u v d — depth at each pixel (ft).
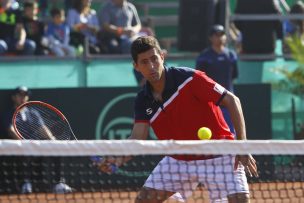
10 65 112.37
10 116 106.42
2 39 114.01
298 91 120.78
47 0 131.54
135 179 97.81
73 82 115.03
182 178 51.44
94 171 87.76
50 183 81.56
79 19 119.65
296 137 120.37
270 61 121.90
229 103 49.96
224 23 120.06
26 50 114.62
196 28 120.98
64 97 110.83
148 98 50.90
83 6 120.26
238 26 122.11
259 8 121.39
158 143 48.80
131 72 117.70
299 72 119.03
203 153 48.52
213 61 107.65
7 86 112.27
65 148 48.93
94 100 112.16
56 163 82.12
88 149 49.06
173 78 49.98
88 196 84.33
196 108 50.31
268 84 118.01
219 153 48.52
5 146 48.60
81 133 111.75
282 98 120.98
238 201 50.16
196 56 119.55
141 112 51.44
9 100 107.65
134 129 51.90
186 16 121.39
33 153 48.80
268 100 117.91
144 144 48.98
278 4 130.93
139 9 148.56
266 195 79.05
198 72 50.44
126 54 118.52
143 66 48.73
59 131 60.64
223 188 50.75
